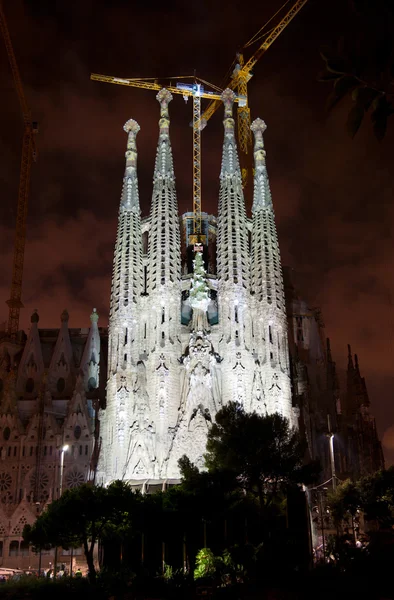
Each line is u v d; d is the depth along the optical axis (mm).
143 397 93938
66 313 122938
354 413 124438
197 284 101125
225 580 41281
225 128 113875
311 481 54844
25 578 43031
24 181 146625
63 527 43531
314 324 124562
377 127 9742
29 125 148000
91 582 41969
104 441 95812
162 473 89312
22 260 142625
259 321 101938
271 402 96000
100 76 132250
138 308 100438
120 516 45062
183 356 97938
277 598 33375
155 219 106375
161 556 50750
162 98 114625
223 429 58094
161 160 110312
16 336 130625
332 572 33000
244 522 50938
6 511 103125
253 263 106875
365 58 9516
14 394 112375
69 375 116938
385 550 32469
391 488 60281
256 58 138000
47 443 107938
